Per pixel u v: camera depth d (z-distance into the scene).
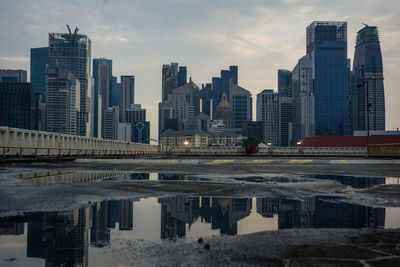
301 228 4.07
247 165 22.52
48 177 11.38
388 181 10.81
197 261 2.80
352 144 117.25
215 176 12.37
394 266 2.67
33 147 26.64
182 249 3.16
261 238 3.55
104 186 8.54
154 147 88.88
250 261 2.79
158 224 4.27
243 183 9.68
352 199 6.61
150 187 8.45
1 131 23.06
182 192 7.55
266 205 5.85
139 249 3.15
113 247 3.22
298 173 14.48
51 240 3.44
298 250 3.12
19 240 3.43
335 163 27.11
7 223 4.21
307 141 124.25
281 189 8.25
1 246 3.21
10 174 12.80
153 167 19.06
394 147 36.94
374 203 6.12
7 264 2.68
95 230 3.90
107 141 49.94
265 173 14.26
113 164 23.22
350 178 11.99
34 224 4.17
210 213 5.06
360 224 4.32
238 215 4.91
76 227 4.03
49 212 4.96
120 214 4.90
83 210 5.16
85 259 2.84
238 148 80.31
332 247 3.21
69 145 35.97
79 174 12.98
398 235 3.72
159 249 3.16
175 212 5.12
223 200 6.39
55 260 2.80
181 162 26.94
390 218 4.71
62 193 7.09
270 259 2.84
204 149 82.19
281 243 3.36
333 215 4.93
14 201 5.93
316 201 6.32
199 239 3.45
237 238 3.56
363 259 2.84
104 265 2.69
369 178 12.03
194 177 11.86
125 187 8.38
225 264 2.72
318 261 2.79
